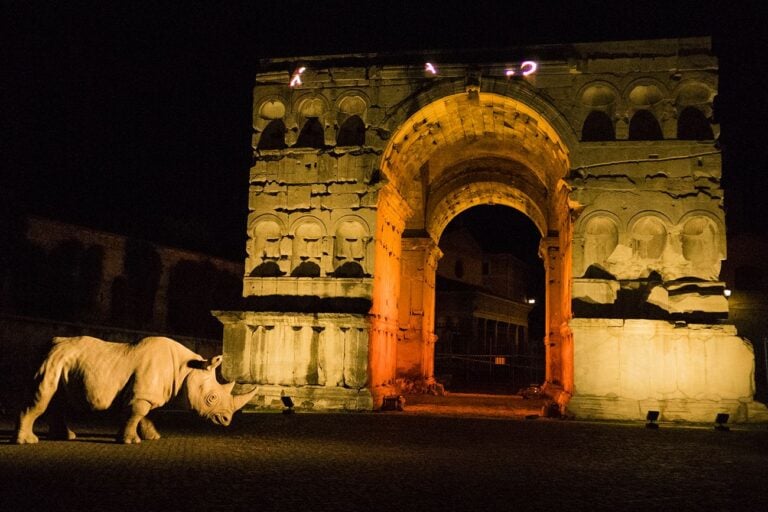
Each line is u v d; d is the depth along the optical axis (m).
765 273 44.12
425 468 12.30
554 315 33.78
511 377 47.41
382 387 25.02
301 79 25.30
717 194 22.47
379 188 24.16
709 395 21.31
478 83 24.00
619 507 9.61
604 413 21.39
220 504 9.20
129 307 36.53
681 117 23.31
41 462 11.94
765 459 14.09
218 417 15.17
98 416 19.42
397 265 28.39
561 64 23.73
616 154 22.97
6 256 30.94
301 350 23.47
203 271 40.97
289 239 24.52
